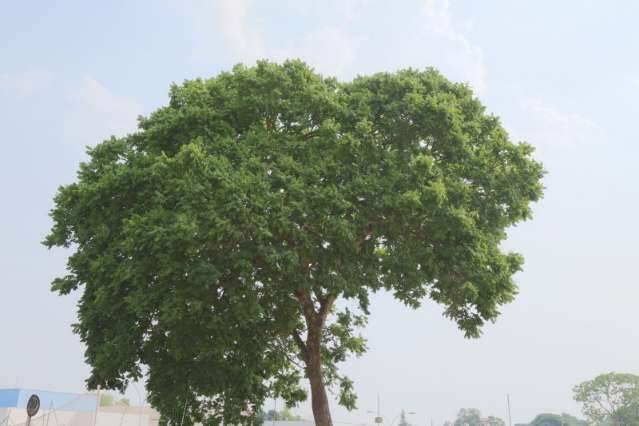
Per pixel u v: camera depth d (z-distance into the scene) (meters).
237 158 18.45
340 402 26.88
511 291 20.06
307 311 22.77
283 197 16.97
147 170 18.64
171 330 18.61
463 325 22.30
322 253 18.19
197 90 21.03
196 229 15.73
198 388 22.33
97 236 19.08
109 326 20.47
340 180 18.91
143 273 17.23
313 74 21.25
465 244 19.38
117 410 47.16
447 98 21.34
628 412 79.69
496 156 21.92
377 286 20.78
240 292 17.69
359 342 27.62
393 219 18.98
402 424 77.81
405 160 19.53
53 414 35.91
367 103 20.83
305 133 20.64
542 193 21.48
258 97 19.94
